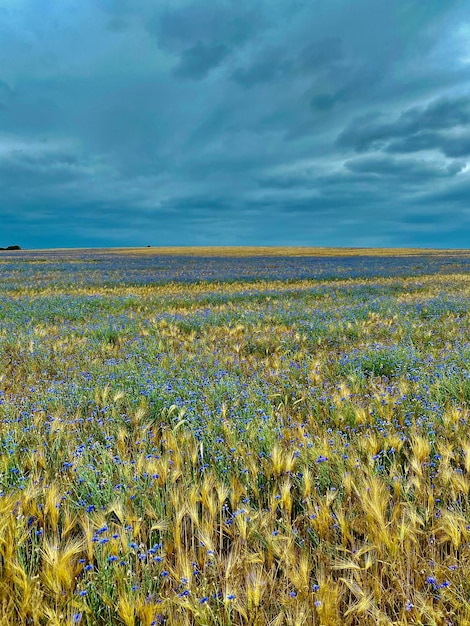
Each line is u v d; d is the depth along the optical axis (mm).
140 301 14953
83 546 2164
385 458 3258
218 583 2018
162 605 1765
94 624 1777
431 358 6027
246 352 7641
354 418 4059
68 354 7215
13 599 1821
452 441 3457
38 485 2771
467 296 14711
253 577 1880
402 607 1888
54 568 1852
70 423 3938
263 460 3104
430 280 22922
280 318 10805
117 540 2096
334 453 3061
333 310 12000
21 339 8133
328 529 2271
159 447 3658
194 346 7766
